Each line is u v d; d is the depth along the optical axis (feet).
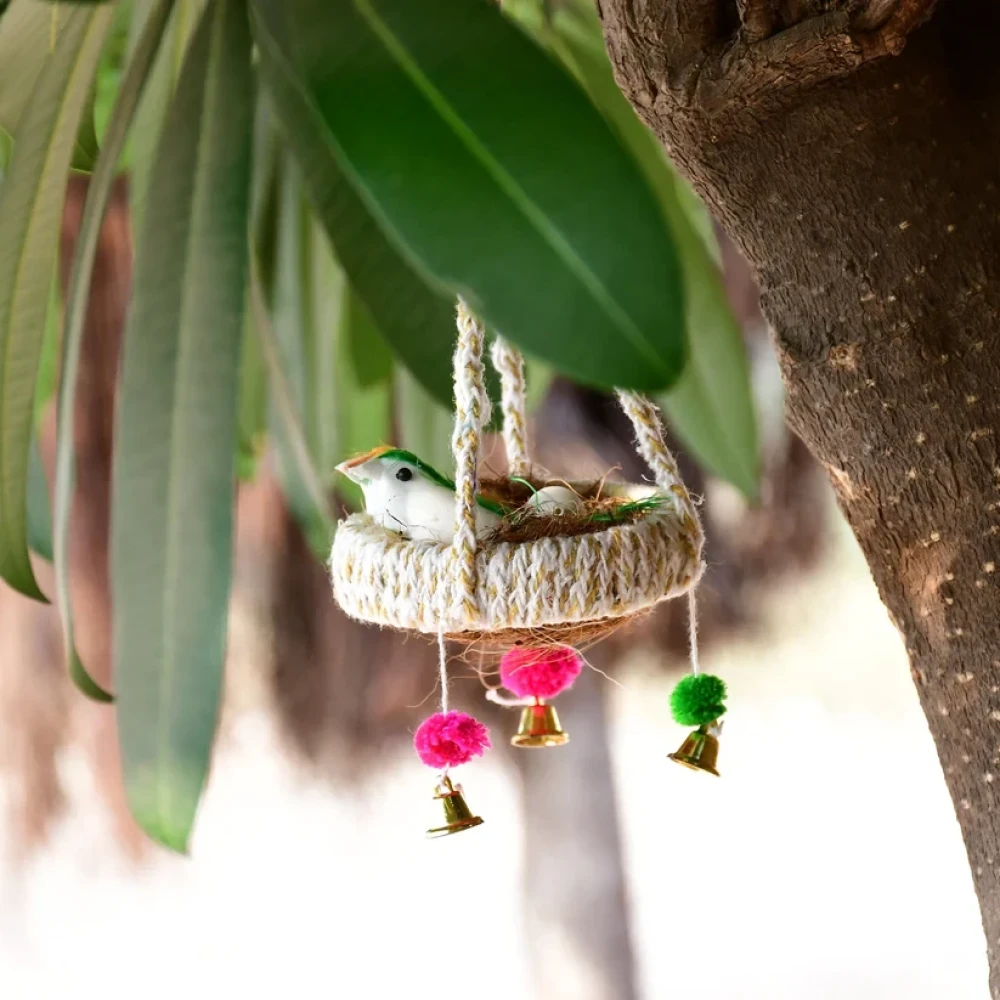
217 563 4.25
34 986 10.67
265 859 12.04
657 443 4.48
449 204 3.97
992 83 4.31
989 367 4.27
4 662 5.92
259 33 4.30
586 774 7.70
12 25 4.67
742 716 13.93
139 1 4.81
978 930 11.39
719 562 5.97
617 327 3.94
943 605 4.30
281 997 10.70
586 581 4.34
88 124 4.63
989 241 4.28
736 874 12.36
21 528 4.51
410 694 5.90
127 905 11.61
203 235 4.30
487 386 5.02
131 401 4.29
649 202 3.96
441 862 12.50
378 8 4.02
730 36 4.25
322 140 4.40
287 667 6.10
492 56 4.00
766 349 6.05
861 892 11.79
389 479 4.49
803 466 6.07
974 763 4.30
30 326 4.46
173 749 4.24
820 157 4.27
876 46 4.18
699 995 10.79
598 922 7.64
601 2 4.28
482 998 10.69
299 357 5.36
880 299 4.28
